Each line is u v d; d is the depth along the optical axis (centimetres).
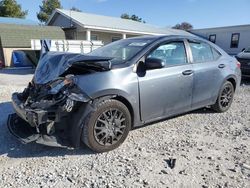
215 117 587
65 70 397
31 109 377
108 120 405
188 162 379
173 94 484
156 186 321
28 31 2197
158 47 475
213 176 344
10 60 2083
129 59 444
